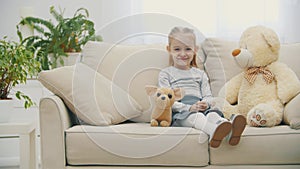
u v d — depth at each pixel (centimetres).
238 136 218
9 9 360
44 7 363
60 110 223
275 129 226
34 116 305
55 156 222
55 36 311
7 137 322
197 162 220
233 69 271
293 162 224
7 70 249
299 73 264
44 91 305
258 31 261
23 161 240
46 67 306
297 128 226
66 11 365
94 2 365
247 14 361
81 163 222
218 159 222
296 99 238
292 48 273
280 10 360
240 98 257
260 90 251
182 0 360
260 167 223
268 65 257
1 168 320
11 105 249
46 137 223
